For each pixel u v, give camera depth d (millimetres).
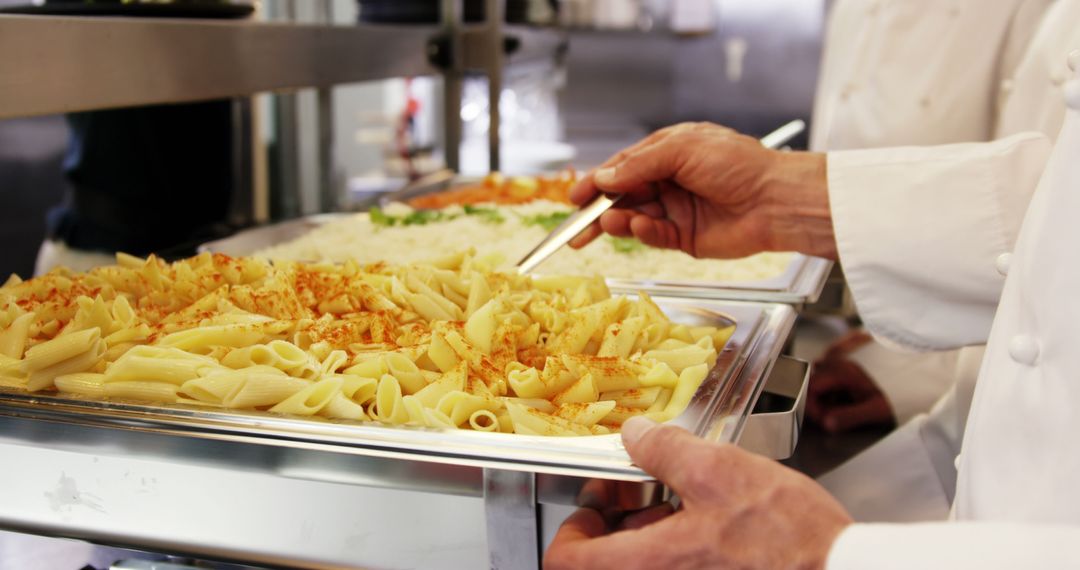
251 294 875
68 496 665
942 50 1771
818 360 1965
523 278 970
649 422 575
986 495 616
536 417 658
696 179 1045
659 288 1118
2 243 1925
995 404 636
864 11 1943
